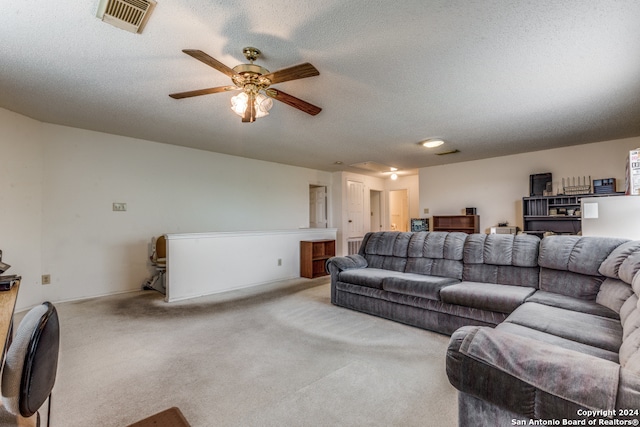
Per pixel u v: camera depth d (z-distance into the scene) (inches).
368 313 134.3
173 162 189.9
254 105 93.0
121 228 168.9
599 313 78.8
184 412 65.4
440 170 257.4
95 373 81.5
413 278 125.5
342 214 289.3
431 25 73.1
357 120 142.4
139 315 130.6
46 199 145.3
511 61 90.3
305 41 79.5
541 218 193.8
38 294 142.5
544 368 38.3
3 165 128.6
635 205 90.4
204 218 203.8
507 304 94.9
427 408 67.0
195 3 64.7
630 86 107.2
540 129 157.2
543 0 64.6
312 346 99.5
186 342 102.3
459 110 129.9
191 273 161.0
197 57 73.0
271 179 245.8
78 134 154.9
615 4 65.7
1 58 87.2
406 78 100.7
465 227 229.6
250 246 190.2
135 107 125.5
